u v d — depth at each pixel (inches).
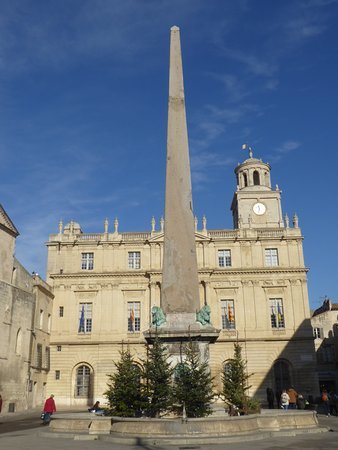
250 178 2650.1
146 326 1996.8
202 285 2052.2
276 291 2036.2
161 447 558.9
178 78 966.4
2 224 1551.4
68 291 2055.9
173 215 868.6
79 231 2257.6
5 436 767.1
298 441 621.6
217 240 2097.7
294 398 1295.5
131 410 751.1
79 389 1961.1
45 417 1100.5
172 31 1004.6
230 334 1983.3
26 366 1648.6
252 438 641.0
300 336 1972.2
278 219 2477.9
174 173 895.7
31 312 1718.8
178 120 933.8
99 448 557.6
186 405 709.3
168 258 843.4
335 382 2664.9
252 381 1927.9
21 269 1686.8
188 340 775.7
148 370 741.3
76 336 2000.5
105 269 2079.2
